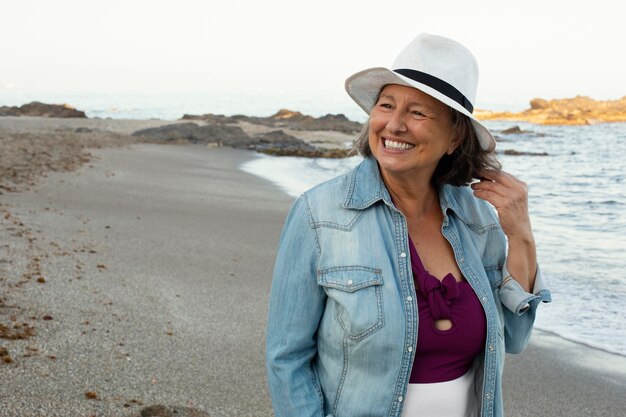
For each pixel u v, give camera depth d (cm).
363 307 184
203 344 568
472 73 195
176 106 14625
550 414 498
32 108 4984
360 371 186
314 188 202
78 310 610
